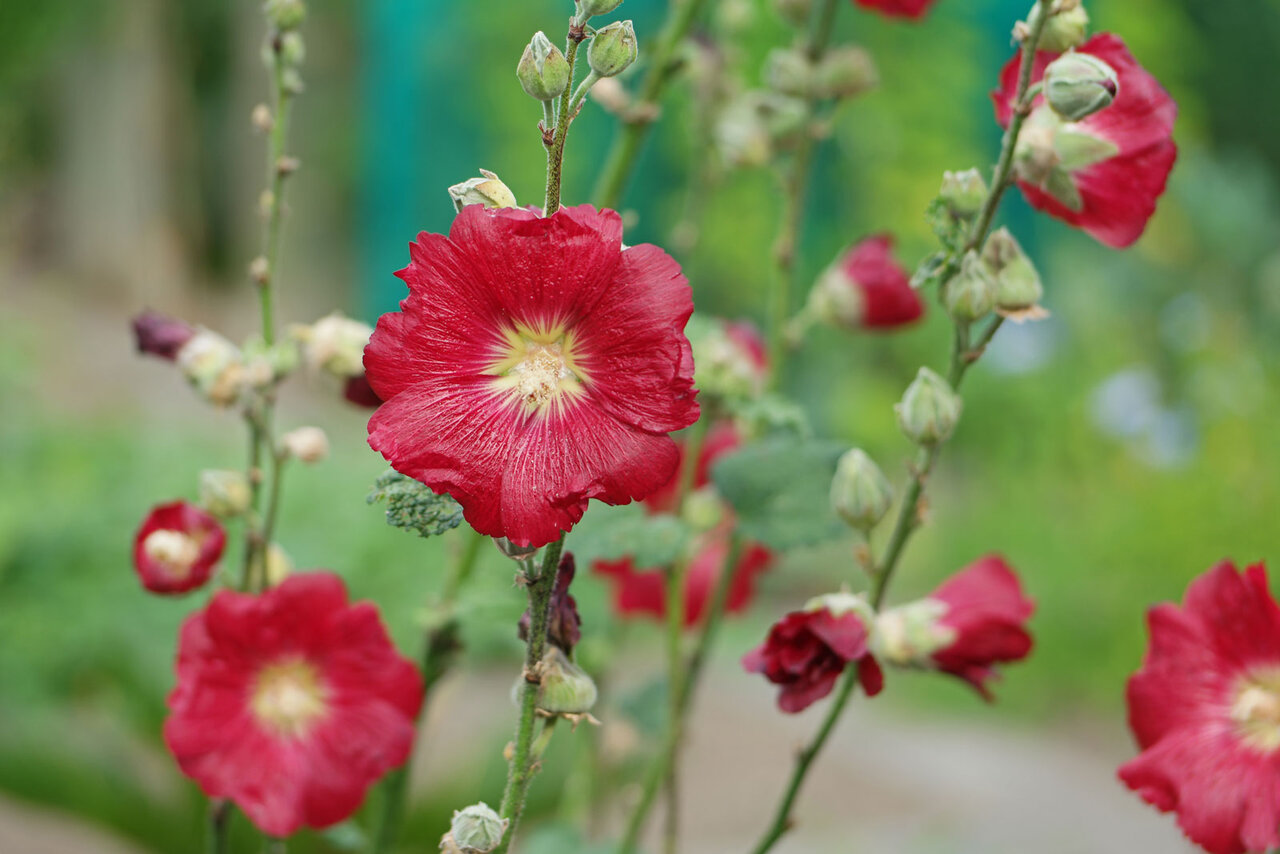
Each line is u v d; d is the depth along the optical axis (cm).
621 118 123
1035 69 108
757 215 382
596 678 138
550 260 97
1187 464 389
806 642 109
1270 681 109
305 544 279
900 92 426
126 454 338
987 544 395
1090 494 402
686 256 139
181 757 112
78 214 668
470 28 518
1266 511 365
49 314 570
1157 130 107
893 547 110
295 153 621
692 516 127
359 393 116
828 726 112
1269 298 479
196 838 170
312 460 117
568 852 130
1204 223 502
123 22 663
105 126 669
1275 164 721
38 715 211
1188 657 110
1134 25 483
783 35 259
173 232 677
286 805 112
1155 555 364
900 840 250
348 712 113
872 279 129
